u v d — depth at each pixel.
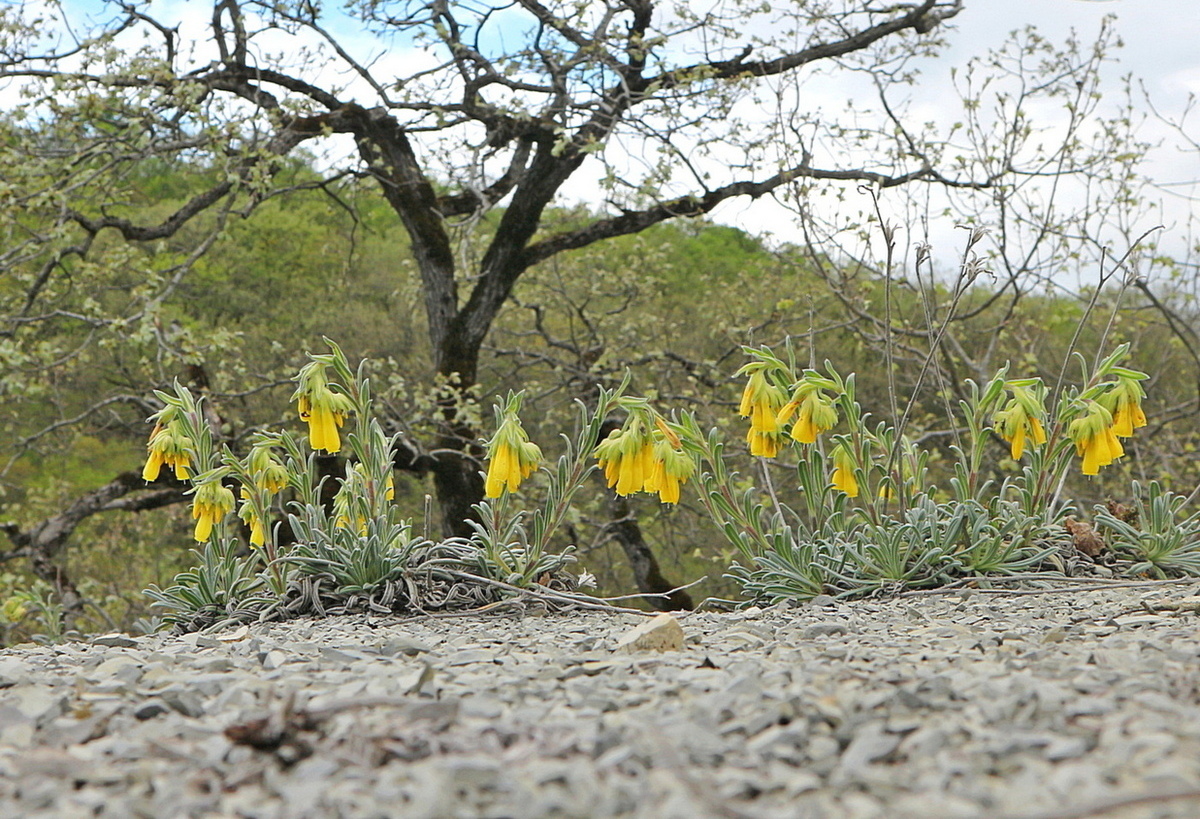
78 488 15.94
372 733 1.58
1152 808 1.13
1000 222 10.49
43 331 12.80
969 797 1.23
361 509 4.65
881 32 11.29
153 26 10.38
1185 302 11.71
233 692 1.94
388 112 11.57
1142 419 4.34
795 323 13.40
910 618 3.45
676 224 12.62
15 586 9.95
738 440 11.98
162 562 14.12
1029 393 4.32
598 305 15.80
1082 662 2.10
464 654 2.54
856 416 4.50
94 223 10.69
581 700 1.83
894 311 11.95
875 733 1.51
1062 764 1.35
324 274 18.41
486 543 4.39
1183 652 2.20
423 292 12.71
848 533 4.79
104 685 2.04
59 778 1.47
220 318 17.81
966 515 4.36
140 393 11.83
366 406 4.39
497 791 1.33
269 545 4.29
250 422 14.53
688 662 2.29
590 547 12.61
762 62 11.41
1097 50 10.41
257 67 10.84
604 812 1.21
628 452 4.09
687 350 14.80
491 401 15.02
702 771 1.40
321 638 3.38
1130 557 4.64
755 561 4.60
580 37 11.07
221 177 10.91
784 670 2.08
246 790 1.40
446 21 11.10
